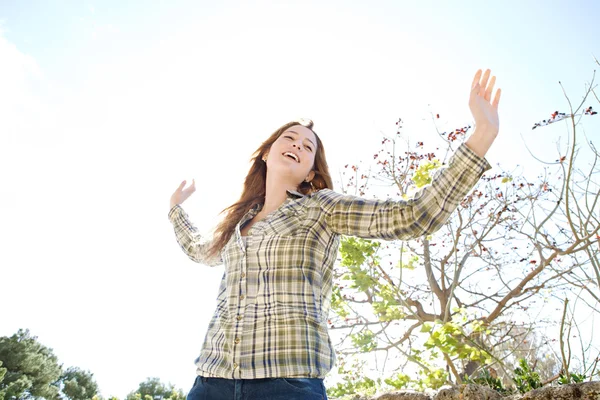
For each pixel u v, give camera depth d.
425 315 5.50
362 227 1.20
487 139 1.11
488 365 3.36
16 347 24.12
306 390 1.03
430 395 2.72
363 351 3.71
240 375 1.06
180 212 2.12
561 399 2.18
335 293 4.15
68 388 25.55
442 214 1.09
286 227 1.28
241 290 1.21
